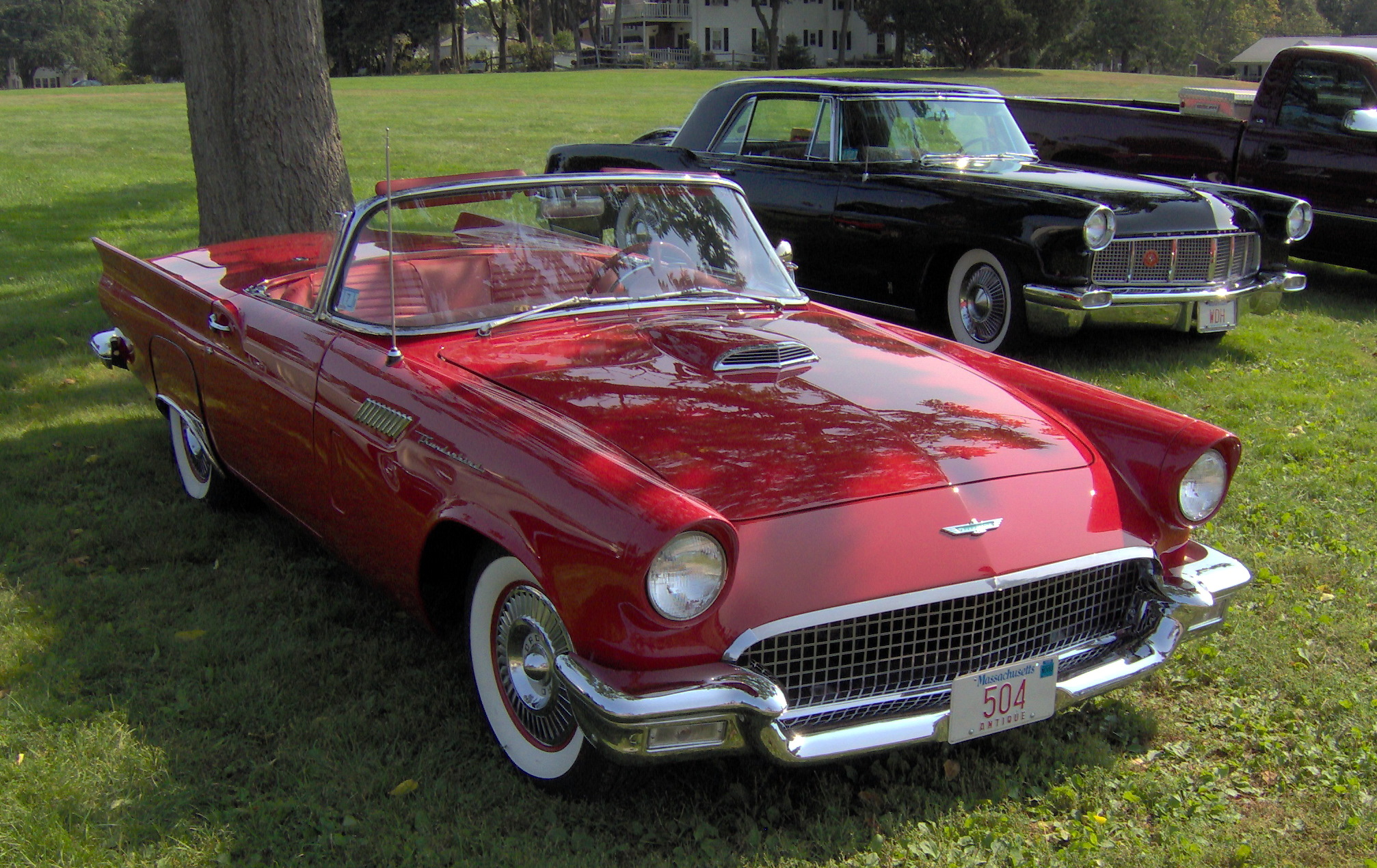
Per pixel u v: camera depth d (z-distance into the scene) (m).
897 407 2.94
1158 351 7.11
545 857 2.47
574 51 72.38
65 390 6.23
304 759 2.81
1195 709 3.14
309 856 2.48
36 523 4.34
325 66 6.91
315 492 3.42
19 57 101.31
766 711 2.27
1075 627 2.78
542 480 2.45
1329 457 5.12
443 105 29.11
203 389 4.08
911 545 2.48
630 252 3.69
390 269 3.07
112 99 34.28
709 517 2.22
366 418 3.05
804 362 3.18
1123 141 9.39
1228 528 4.36
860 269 6.96
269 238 4.98
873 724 2.44
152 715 3.02
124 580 3.84
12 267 9.70
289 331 3.57
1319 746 2.96
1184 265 6.55
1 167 17.09
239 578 3.88
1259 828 2.63
